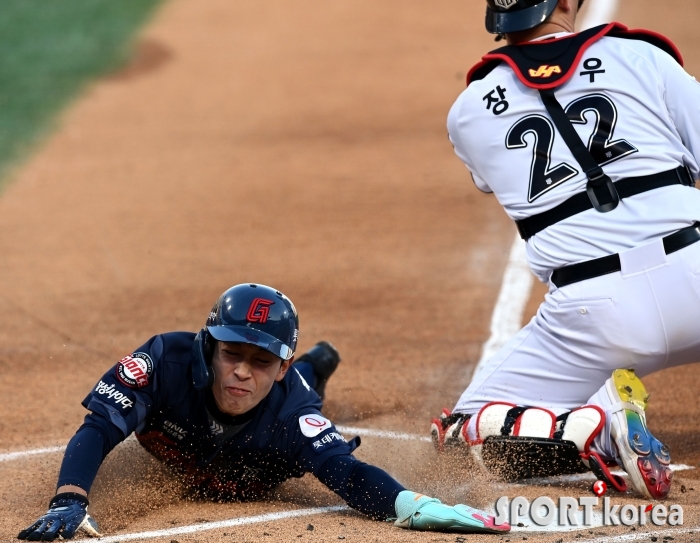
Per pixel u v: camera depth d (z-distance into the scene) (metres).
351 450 14.47
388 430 18.84
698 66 61.72
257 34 78.94
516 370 16.16
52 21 79.81
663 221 14.77
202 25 81.25
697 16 74.00
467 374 22.58
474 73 16.48
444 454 16.56
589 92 15.34
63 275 33.03
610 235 14.91
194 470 14.97
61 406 20.67
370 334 25.86
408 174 46.44
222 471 14.92
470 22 80.50
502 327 26.20
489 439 15.42
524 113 15.59
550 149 15.32
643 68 15.38
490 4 16.34
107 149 53.19
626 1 79.50
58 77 67.75
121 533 13.30
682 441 18.02
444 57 71.31
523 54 15.85
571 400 15.96
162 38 77.62
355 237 36.72
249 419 14.30
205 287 30.98
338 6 86.88
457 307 28.14
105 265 34.12
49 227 39.72
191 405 14.35
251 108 60.94
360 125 56.44
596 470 14.84
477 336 25.52
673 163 15.13
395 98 61.97
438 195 42.69
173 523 13.77
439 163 48.22
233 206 42.09
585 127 15.18
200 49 75.19
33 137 55.81
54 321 27.86
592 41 15.66
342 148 51.78
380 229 37.75
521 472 15.82
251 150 52.06
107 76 68.75
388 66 69.56
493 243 35.25
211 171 48.31
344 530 13.31
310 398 14.84
